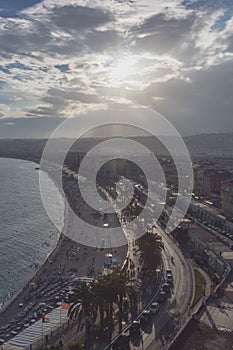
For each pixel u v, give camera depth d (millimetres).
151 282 114500
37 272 147500
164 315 90812
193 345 69125
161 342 78188
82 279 127750
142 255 121500
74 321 96000
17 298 123875
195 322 78438
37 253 178875
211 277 113938
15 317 109500
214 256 121750
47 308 112312
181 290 105812
